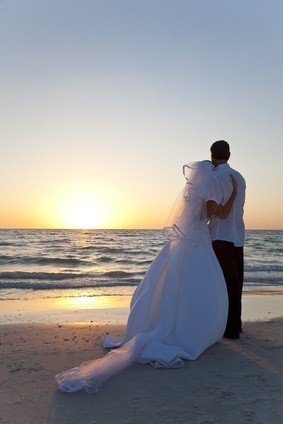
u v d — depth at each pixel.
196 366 4.14
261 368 4.12
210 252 4.75
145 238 68.25
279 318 7.78
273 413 3.18
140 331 4.61
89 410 3.25
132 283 17.20
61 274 20.16
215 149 5.16
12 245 47.94
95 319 8.58
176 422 3.05
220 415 3.15
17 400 3.43
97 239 63.53
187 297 4.52
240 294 5.30
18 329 6.02
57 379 3.75
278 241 61.97
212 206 4.71
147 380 3.80
